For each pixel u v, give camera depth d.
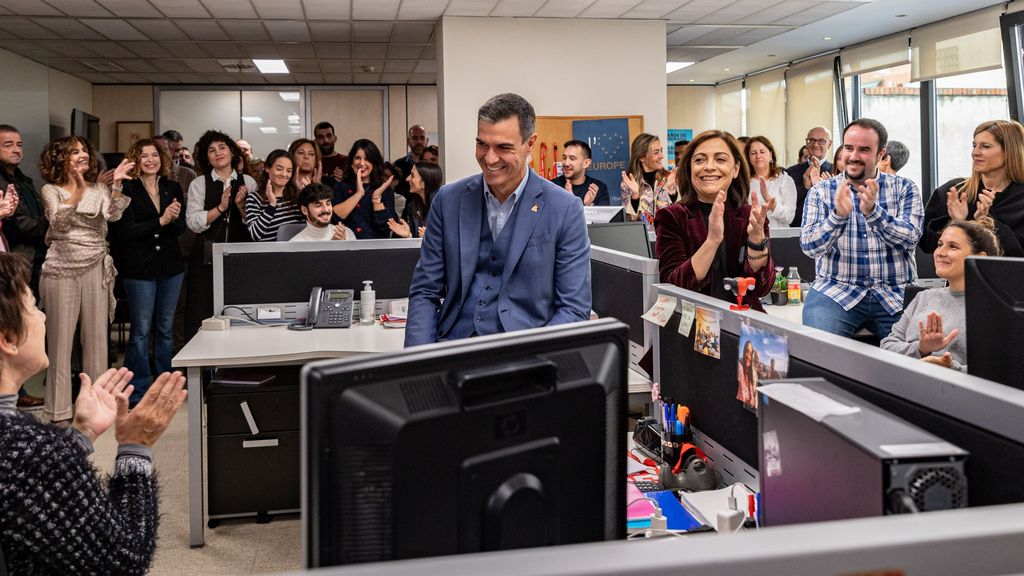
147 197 4.55
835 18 7.31
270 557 2.76
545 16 6.93
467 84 6.93
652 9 6.76
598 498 0.97
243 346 3.00
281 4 6.35
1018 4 6.55
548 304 2.08
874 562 0.50
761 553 0.49
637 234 3.55
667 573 0.47
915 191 2.88
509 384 0.89
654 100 7.25
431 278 2.14
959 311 2.44
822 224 2.88
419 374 0.84
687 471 1.55
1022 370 1.05
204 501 3.21
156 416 1.44
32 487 1.20
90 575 1.26
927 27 7.57
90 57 8.70
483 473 0.86
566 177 5.34
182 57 8.76
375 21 7.02
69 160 4.15
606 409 0.97
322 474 0.79
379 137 11.02
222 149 4.79
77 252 4.18
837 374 1.10
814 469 0.91
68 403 4.21
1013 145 3.31
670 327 1.79
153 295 4.63
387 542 0.81
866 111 8.85
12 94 8.37
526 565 0.47
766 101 10.72
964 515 0.54
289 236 3.72
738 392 1.42
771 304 3.94
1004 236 3.27
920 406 0.93
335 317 3.42
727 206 2.13
